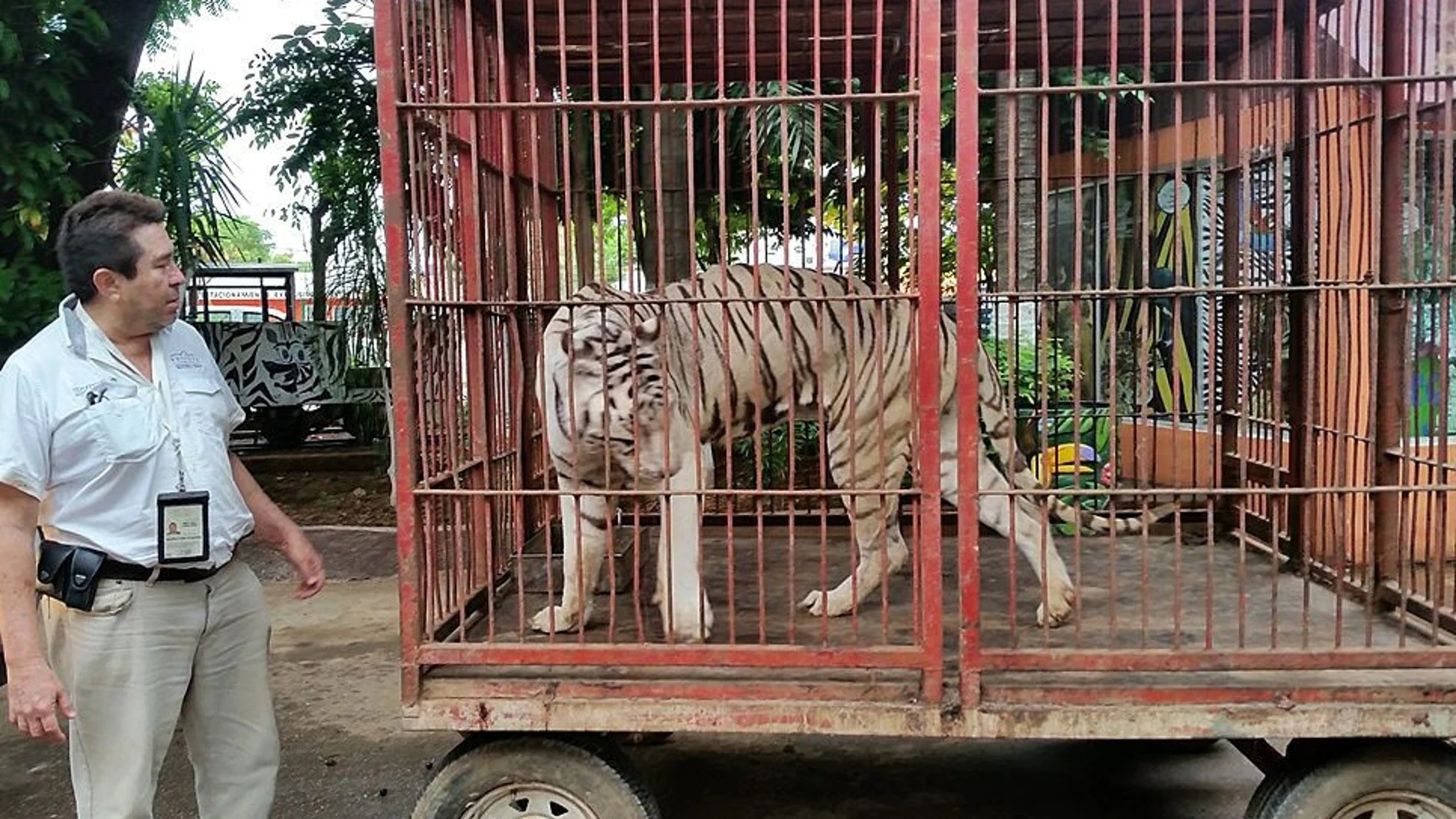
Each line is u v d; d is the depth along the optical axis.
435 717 2.67
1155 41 4.05
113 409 2.53
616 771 2.70
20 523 2.45
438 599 2.86
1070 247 6.64
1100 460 6.03
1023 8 3.71
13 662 2.41
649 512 4.39
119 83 6.07
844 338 3.53
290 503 9.09
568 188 2.72
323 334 10.79
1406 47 2.85
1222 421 4.41
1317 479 3.17
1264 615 3.19
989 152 6.82
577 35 3.77
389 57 2.60
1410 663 2.58
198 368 2.78
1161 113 6.27
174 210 6.78
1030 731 2.60
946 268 6.82
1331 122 3.64
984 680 2.67
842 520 4.86
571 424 2.79
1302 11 3.64
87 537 2.54
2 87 4.78
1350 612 3.19
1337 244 3.12
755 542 4.50
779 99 2.50
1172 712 2.58
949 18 3.83
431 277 2.92
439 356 2.91
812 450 6.98
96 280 2.51
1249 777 3.88
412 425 2.68
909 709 2.61
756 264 2.59
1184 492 2.61
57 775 4.11
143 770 2.61
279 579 7.07
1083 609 3.34
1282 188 2.85
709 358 3.39
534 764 2.68
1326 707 2.55
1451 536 4.57
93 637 2.55
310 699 4.93
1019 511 3.38
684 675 2.73
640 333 3.03
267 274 11.95
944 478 3.55
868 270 4.50
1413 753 2.60
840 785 3.88
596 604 3.51
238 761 2.88
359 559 7.19
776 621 3.26
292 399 10.95
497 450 3.51
